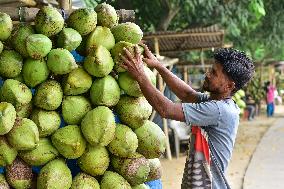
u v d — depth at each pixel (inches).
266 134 545.0
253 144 473.4
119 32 100.0
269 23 534.3
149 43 360.8
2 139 87.4
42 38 88.9
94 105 95.2
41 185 88.7
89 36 96.1
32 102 91.5
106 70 92.2
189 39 375.2
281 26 534.0
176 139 394.3
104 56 91.9
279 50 767.1
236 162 378.3
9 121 84.7
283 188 292.8
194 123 103.0
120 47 95.5
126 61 94.7
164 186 302.8
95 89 93.1
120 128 94.9
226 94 108.8
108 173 95.2
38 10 99.0
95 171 92.1
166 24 446.0
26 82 91.6
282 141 486.3
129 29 99.7
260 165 360.2
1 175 90.0
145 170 96.7
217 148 106.3
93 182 92.0
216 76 107.9
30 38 88.1
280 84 1133.1
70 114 91.8
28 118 91.6
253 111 726.5
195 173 105.9
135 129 99.6
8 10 97.4
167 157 389.1
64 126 94.0
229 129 106.2
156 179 104.8
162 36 335.6
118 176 95.3
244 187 295.4
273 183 304.8
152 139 99.4
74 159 95.9
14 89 87.8
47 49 89.7
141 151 100.2
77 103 92.1
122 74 96.7
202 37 364.8
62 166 90.4
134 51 95.7
